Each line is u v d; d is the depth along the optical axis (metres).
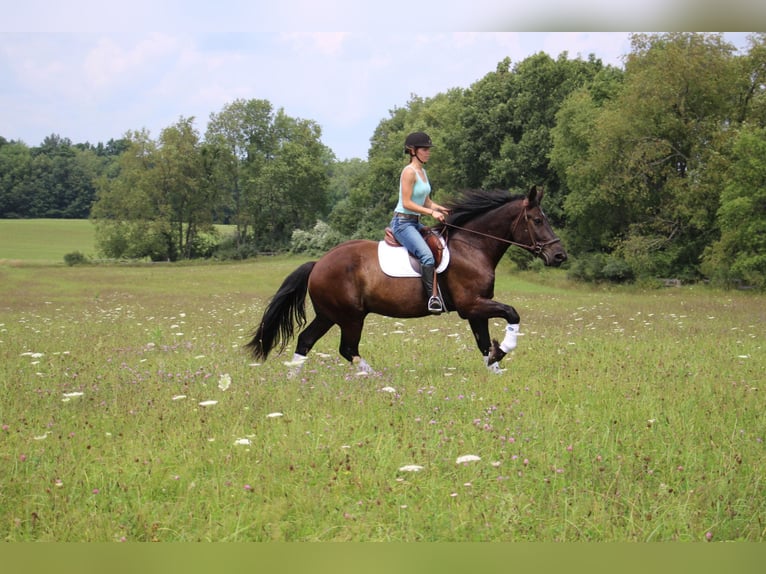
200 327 15.83
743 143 31.55
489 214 9.23
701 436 6.19
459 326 15.28
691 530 4.44
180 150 90.00
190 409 7.23
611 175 40.97
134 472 5.40
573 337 12.92
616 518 4.57
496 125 60.84
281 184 95.75
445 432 6.26
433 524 4.49
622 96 41.09
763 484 5.07
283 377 8.88
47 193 138.50
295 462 5.57
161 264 77.12
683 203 38.34
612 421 6.62
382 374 9.02
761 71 39.56
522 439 6.04
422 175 9.17
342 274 9.19
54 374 9.28
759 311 20.30
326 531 4.46
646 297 29.78
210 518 4.64
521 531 4.50
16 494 5.09
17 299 28.66
